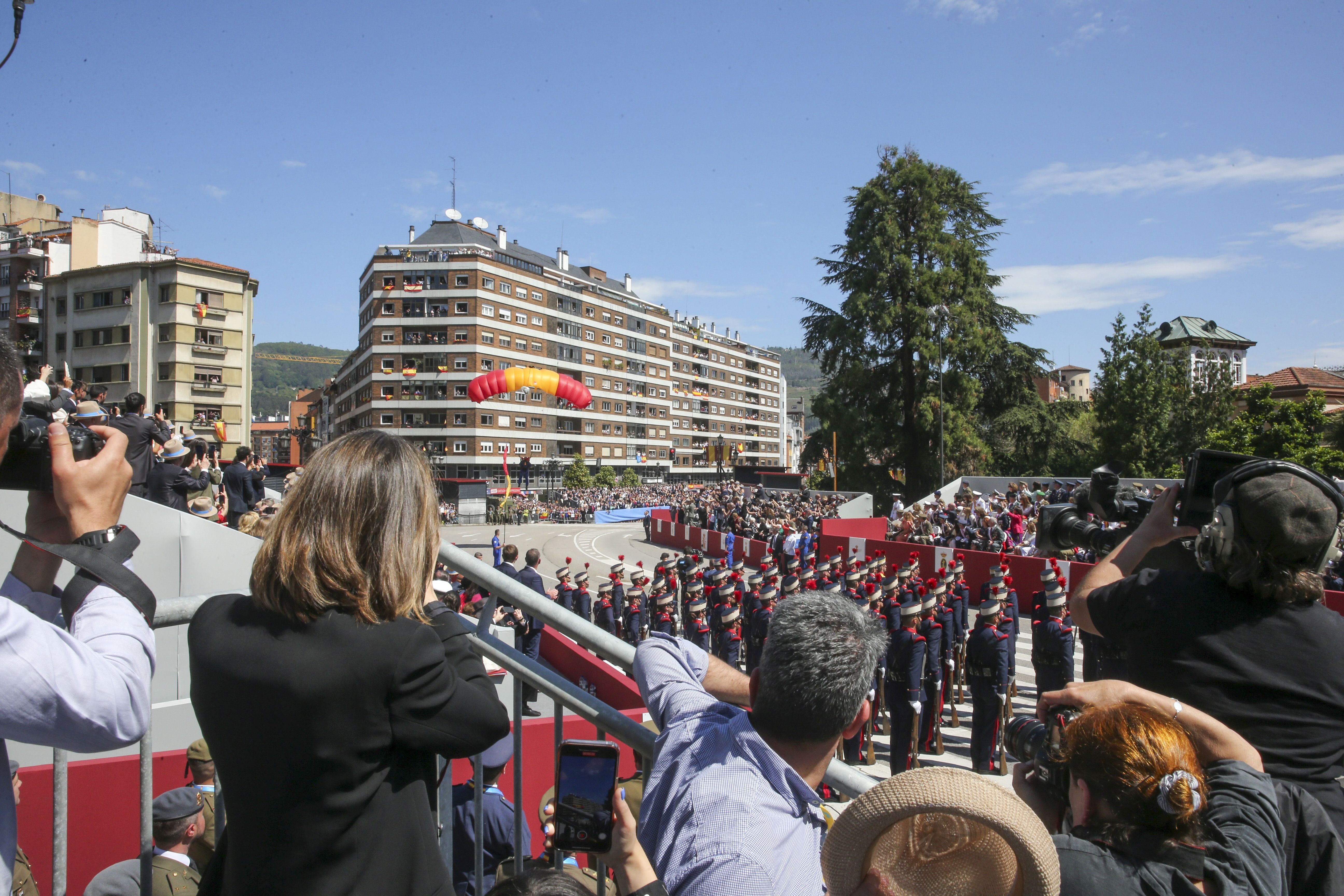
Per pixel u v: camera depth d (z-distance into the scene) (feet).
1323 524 6.16
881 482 146.20
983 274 139.03
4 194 198.39
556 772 5.48
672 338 345.10
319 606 4.89
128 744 4.53
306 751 4.74
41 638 4.14
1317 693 6.05
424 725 4.94
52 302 153.79
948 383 133.69
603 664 31.40
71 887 15.75
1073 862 5.01
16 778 8.52
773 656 5.41
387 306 237.04
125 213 172.04
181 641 23.93
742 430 406.21
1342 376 196.13
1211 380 125.39
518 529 176.14
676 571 61.93
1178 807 4.97
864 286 137.80
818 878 4.93
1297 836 5.65
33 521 5.29
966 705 40.24
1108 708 5.57
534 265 264.72
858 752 32.71
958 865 4.49
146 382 144.56
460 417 236.43
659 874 4.99
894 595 42.63
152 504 25.59
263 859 4.82
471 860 11.27
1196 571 7.79
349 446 5.43
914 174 137.28
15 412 4.48
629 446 303.27
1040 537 10.29
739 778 5.10
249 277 152.87
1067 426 143.02
